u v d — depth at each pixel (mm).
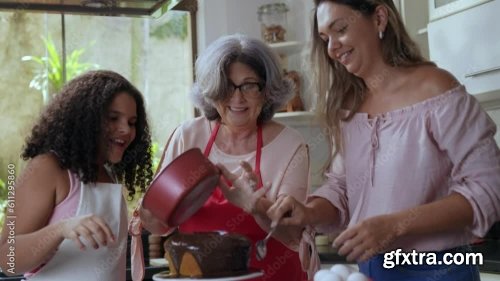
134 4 2277
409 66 1447
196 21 3588
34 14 3465
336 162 1606
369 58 1426
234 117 1561
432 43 2602
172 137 1717
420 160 1379
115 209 1556
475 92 2396
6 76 3410
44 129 1516
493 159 1321
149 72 3629
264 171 1617
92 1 2213
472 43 2383
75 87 1534
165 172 1256
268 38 3457
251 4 3598
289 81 1646
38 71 3463
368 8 1400
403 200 1392
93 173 1502
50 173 1478
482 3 2328
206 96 1547
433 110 1374
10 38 3428
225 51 1521
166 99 3639
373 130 1449
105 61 3570
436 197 1395
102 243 1292
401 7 2754
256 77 1533
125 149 1676
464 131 1340
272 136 1667
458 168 1351
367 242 1230
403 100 1438
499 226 2725
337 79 1559
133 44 3619
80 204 1496
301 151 1655
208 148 1659
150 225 1521
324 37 1460
